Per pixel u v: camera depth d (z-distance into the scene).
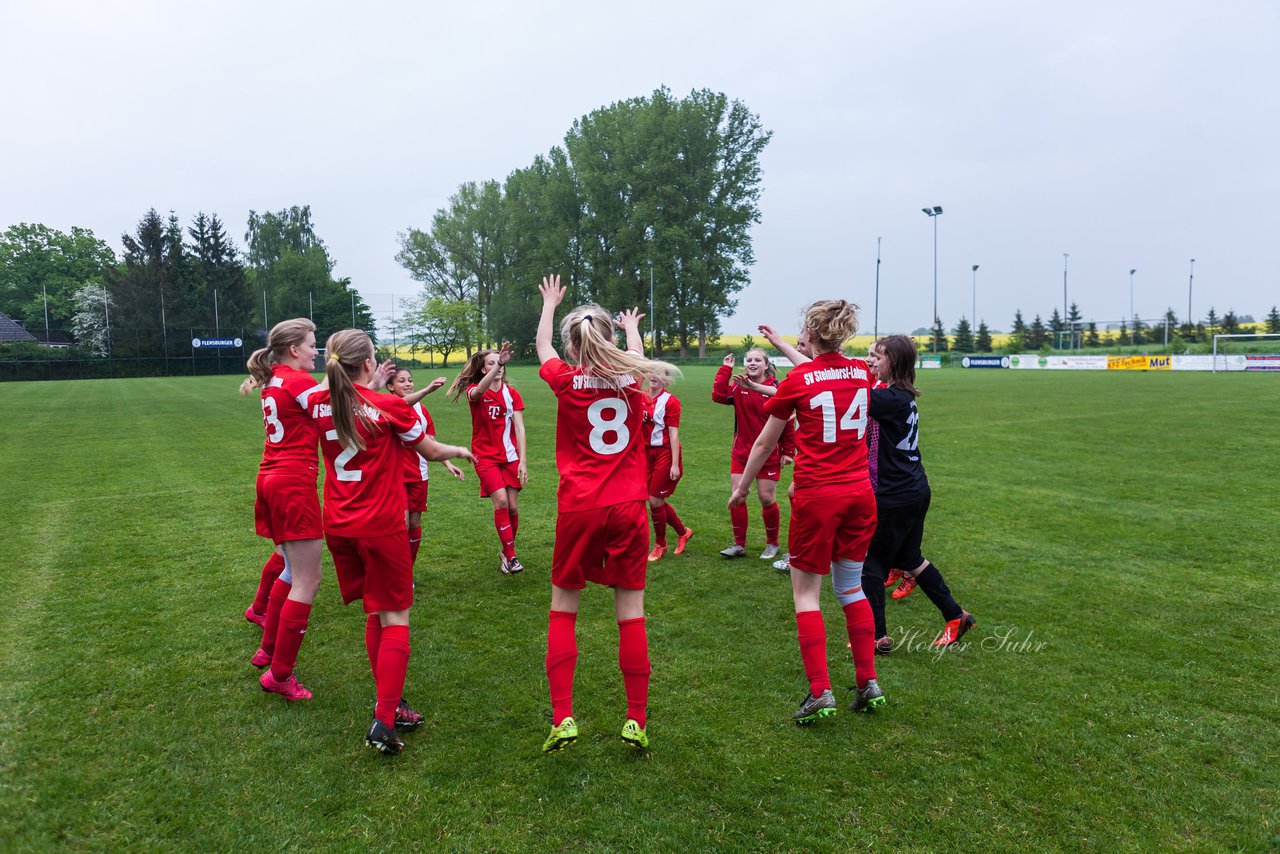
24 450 12.26
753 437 6.04
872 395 3.93
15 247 72.94
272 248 78.88
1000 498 8.30
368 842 2.62
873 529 3.59
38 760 3.10
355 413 3.19
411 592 3.41
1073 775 2.98
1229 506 7.86
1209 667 3.97
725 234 58.62
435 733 3.38
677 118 56.19
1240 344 48.91
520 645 4.38
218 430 15.15
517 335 65.31
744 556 6.31
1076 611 4.84
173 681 3.88
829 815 2.75
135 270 53.69
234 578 5.62
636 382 3.21
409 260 71.38
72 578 5.60
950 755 3.15
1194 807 2.77
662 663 4.11
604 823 2.72
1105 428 14.59
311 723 3.45
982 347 69.94
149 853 2.54
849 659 4.20
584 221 59.06
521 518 7.73
